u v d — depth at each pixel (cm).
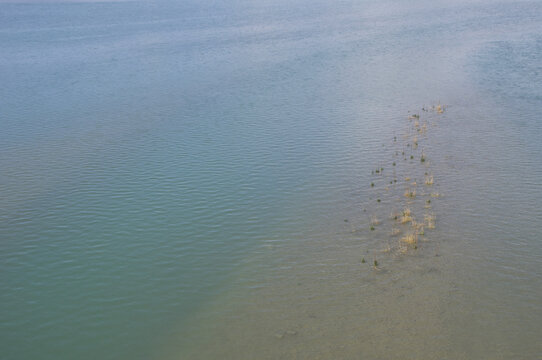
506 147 3612
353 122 4462
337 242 2488
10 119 5159
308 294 2077
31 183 3494
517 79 5659
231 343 1817
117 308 2084
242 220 2792
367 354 1709
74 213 2995
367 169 3394
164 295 2155
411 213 2723
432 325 1831
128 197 3177
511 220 2562
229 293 2131
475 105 4744
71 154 4053
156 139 4322
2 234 2786
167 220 2839
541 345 1700
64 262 2469
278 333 1852
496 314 1869
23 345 1898
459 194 2905
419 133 4034
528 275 2098
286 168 3509
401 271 2189
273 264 2328
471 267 2181
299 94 5628
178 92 6016
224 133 4384
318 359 1702
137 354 1809
